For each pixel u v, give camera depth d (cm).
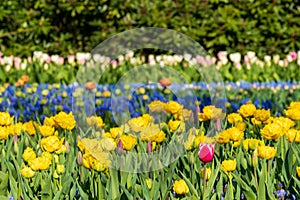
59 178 376
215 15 1250
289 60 1110
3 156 397
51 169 374
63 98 867
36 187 367
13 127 445
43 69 1096
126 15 1255
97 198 347
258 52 1260
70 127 431
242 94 916
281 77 1103
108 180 356
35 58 1115
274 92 923
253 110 446
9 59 1099
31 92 889
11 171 379
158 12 1251
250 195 340
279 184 370
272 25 1259
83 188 365
